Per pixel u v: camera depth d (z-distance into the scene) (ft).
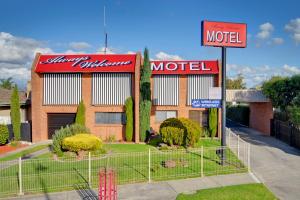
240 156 68.64
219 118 94.99
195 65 96.32
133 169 56.29
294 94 90.22
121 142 89.92
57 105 94.22
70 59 95.35
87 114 94.02
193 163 60.80
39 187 46.70
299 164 62.18
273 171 56.85
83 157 66.18
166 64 97.35
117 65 92.12
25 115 106.52
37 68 92.84
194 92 96.43
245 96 107.24
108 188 44.93
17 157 68.64
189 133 74.84
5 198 42.63
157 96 97.14
